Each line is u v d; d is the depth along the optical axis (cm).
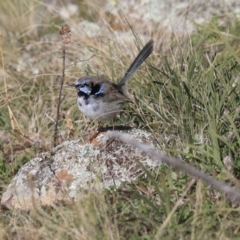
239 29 1759
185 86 1341
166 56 1549
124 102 1330
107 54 1652
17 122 1523
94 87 1312
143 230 1110
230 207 1135
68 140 1390
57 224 1128
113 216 1127
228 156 1214
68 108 1572
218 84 1362
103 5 2052
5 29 1908
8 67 1767
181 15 1792
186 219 1117
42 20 1961
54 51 1761
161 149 1259
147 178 1229
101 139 1305
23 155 1448
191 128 1302
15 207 1246
